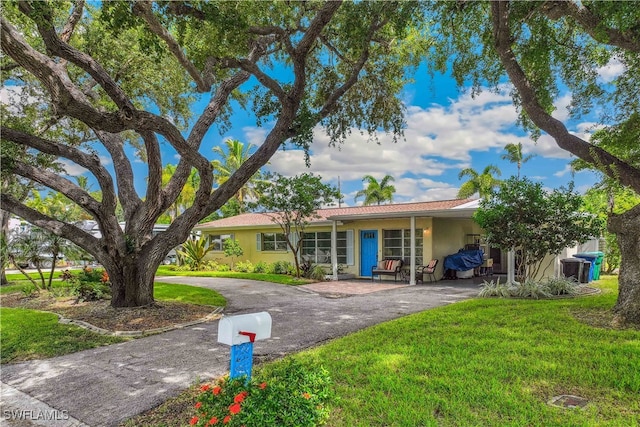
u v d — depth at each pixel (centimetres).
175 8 556
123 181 1001
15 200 896
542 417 343
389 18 771
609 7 591
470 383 419
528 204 985
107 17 560
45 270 2356
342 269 1762
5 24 529
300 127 873
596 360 477
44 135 1171
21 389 480
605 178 827
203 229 2328
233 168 3525
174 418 390
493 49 873
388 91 1130
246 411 319
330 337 676
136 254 930
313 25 775
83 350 639
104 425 382
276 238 2039
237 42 621
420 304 997
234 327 355
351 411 367
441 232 1614
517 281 1210
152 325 788
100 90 1025
